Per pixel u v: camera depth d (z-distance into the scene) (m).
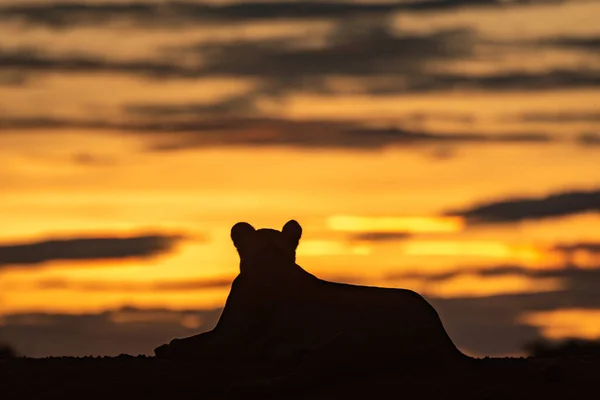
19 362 36.88
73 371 35.41
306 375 33.31
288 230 38.75
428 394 32.91
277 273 37.69
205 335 38.16
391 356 34.47
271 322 37.19
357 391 33.12
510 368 35.16
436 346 35.09
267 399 32.78
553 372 34.03
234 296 38.19
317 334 36.09
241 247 38.69
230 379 34.28
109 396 33.31
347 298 36.53
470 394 32.78
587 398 32.88
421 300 36.12
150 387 33.84
